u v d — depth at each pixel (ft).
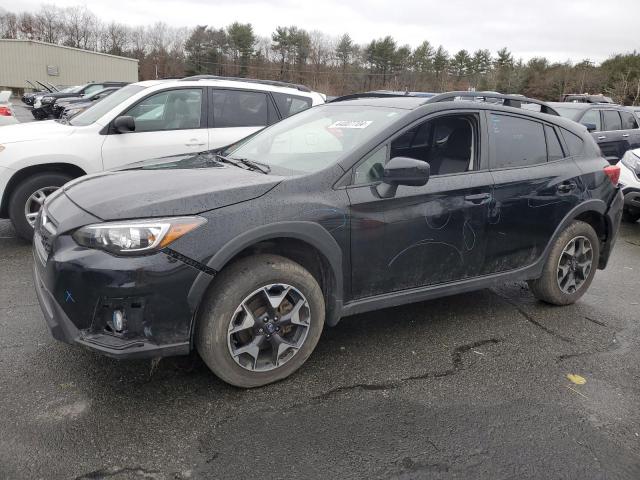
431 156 12.10
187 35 269.64
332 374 10.64
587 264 14.74
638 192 25.08
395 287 11.35
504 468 8.16
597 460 8.46
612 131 36.24
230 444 8.38
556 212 13.50
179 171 10.79
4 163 17.33
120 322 8.57
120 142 19.30
